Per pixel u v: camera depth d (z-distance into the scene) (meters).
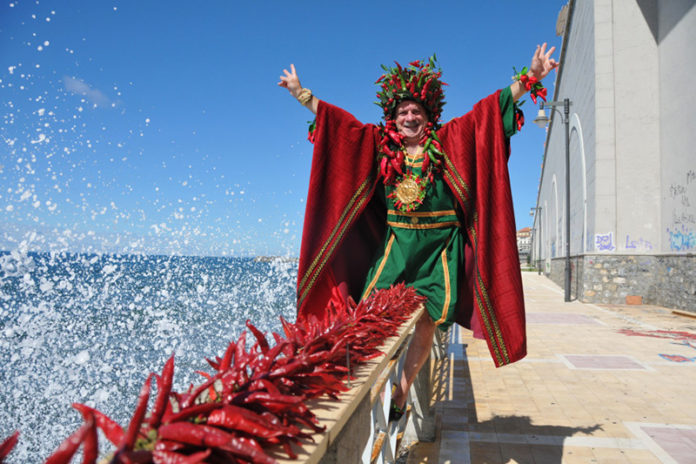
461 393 5.43
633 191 15.61
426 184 3.46
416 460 3.56
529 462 3.54
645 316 12.70
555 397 5.29
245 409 0.93
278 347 1.19
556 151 32.69
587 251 17.30
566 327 10.77
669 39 14.44
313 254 3.51
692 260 12.70
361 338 1.80
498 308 3.24
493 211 3.35
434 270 3.48
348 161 3.56
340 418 1.17
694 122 12.82
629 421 4.48
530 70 3.29
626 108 15.66
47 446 6.33
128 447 0.66
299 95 3.50
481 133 3.41
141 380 9.55
